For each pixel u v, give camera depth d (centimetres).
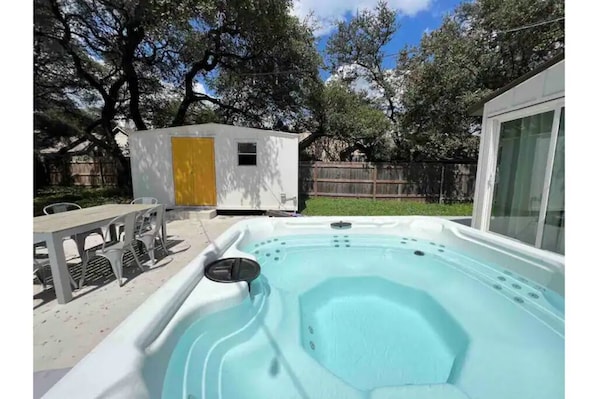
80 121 1036
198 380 167
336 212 797
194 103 1220
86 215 339
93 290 300
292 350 205
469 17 844
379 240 436
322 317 281
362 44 1202
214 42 902
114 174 1204
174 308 179
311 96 1077
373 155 1219
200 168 750
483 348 213
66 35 715
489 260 329
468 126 952
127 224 325
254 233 414
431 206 900
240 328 216
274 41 920
